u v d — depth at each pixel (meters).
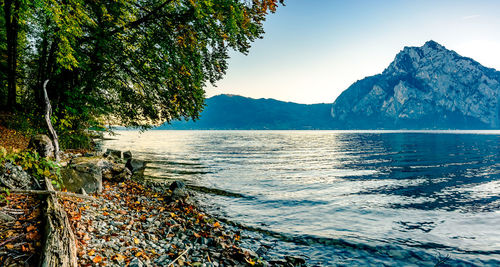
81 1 10.55
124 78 16.98
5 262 3.91
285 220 10.03
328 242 8.02
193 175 19.45
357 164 28.77
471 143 66.31
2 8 11.45
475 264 6.79
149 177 17.44
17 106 14.73
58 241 4.41
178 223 8.44
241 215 10.45
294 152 44.31
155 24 13.95
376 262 6.83
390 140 85.44
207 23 12.73
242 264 6.12
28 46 15.62
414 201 13.33
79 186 8.81
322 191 15.44
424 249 7.64
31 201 6.04
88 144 19.20
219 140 90.75
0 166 6.24
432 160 32.34
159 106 16.58
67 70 13.71
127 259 5.26
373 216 10.79
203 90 14.71
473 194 15.03
